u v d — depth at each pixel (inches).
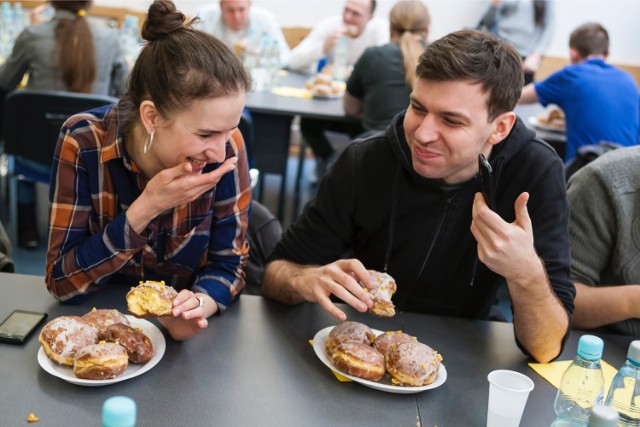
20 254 136.3
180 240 59.4
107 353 45.0
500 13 207.3
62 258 55.4
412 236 65.7
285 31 212.7
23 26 165.0
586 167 69.4
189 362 50.0
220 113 48.4
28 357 48.2
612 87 141.0
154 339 51.5
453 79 52.8
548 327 55.3
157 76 48.5
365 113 132.6
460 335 59.8
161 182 50.5
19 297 56.5
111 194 57.4
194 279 63.5
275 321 58.0
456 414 47.9
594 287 67.6
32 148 119.3
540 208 63.0
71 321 47.8
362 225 66.7
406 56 127.6
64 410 43.0
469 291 68.2
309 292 56.2
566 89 143.3
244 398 46.5
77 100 115.6
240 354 51.9
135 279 62.3
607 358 59.2
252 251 72.7
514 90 55.4
